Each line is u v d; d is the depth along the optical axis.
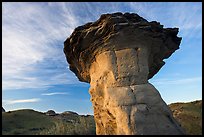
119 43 21.02
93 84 22.55
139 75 20.05
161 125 17.75
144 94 18.94
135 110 18.00
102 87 21.20
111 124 19.78
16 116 79.88
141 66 20.45
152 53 23.56
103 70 21.31
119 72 20.25
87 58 24.02
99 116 21.84
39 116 83.62
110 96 19.48
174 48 26.06
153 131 17.31
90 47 22.75
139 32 21.27
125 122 17.55
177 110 50.47
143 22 21.97
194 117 42.69
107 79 20.64
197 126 36.81
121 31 20.75
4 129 62.97
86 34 22.09
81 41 22.97
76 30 23.47
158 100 18.86
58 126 55.03
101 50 21.75
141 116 17.72
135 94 18.94
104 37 21.53
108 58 21.02
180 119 43.19
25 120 75.62
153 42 22.66
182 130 18.23
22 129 63.94
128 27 20.84
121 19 21.33
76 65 26.98
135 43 21.17
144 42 21.64
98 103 21.80
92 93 22.84
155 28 22.81
